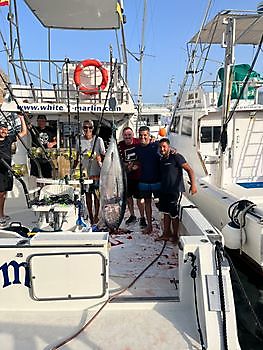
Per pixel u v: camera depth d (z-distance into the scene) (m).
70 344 2.28
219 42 8.65
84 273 2.60
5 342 2.30
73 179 4.11
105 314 2.58
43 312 2.59
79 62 5.75
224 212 4.83
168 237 4.23
